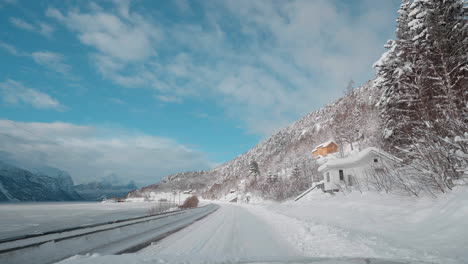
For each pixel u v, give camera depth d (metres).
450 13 18.83
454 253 5.36
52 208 84.06
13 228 25.77
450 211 8.45
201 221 15.98
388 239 7.50
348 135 48.16
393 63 21.98
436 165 10.95
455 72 17.05
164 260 4.79
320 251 6.52
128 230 9.84
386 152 24.52
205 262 4.90
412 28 19.88
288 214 19.23
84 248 6.82
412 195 12.73
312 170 51.84
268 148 150.12
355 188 22.16
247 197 75.25
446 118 11.21
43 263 5.30
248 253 6.50
